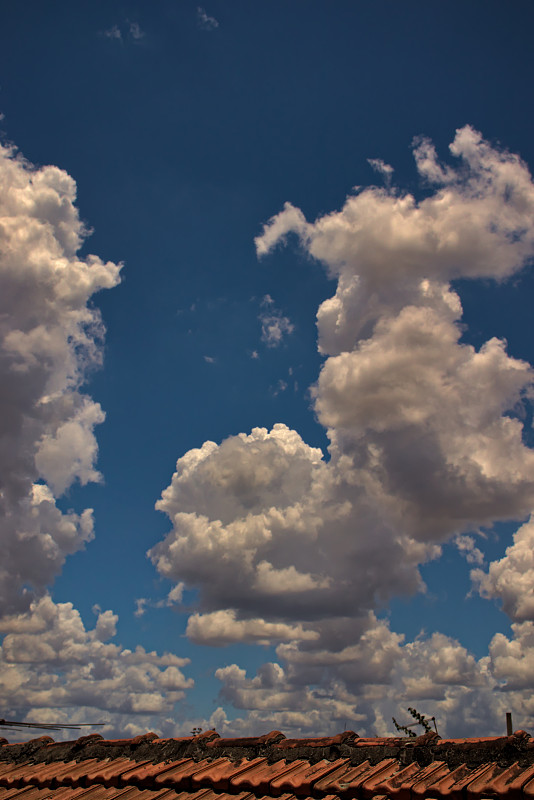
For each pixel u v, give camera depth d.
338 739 10.64
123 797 10.80
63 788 11.98
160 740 12.62
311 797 9.49
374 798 8.91
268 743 11.20
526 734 9.15
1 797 12.02
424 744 9.83
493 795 8.23
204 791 10.38
